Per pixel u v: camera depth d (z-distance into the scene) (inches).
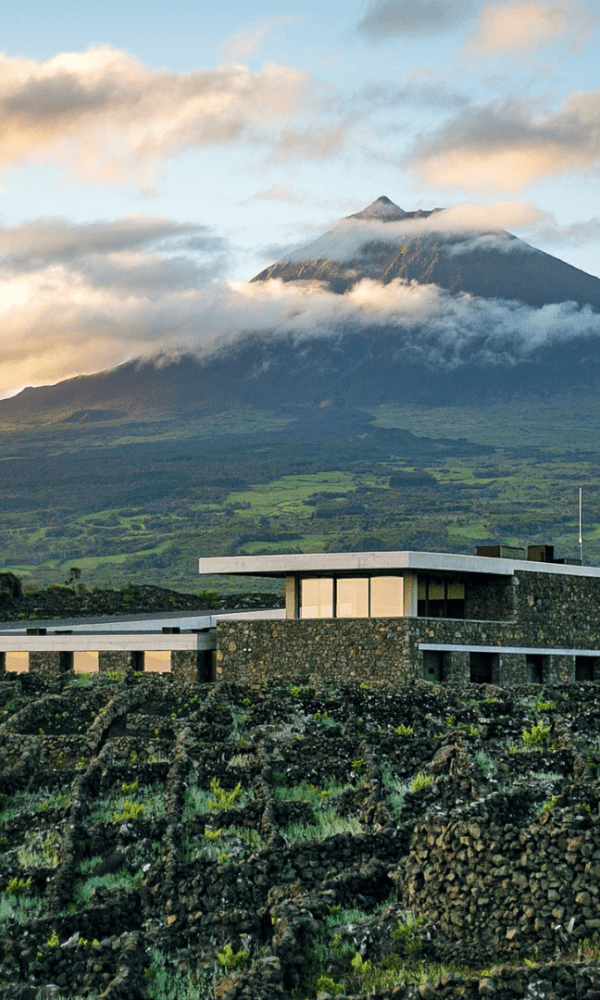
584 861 1362.0
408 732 2132.1
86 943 1429.6
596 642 2970.0
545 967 1181.7
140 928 1545.3
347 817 1829.5
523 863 1389.0
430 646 2544.3
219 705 2357.3
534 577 2812.5
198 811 1873.8
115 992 1305.4
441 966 1353.3
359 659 2549.2
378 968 1358.3
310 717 2283.5
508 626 2723.9
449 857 1448.1
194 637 2731.3
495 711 2208.4
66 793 2031.3
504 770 1889.8
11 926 1499.8
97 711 2389.3
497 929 1373.0
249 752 2080.5
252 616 2989.7
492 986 1170.6
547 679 2824.8
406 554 2534.5
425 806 1796.3
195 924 1505.9
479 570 2664.9
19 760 2154.3
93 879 1679.4
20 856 1761.8
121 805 1939.0
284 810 1818.4
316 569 2618.1
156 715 2365.9
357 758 2018.9
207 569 2721.5
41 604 4909.0
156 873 1621.6
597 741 2007.9
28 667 2874.0
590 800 1621.6
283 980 1317.7
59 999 1334.9
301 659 2603.3
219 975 1375.5
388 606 2605.8
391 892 1545.3
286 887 1562.5
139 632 3070.9
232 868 1592.0
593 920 1330.0
